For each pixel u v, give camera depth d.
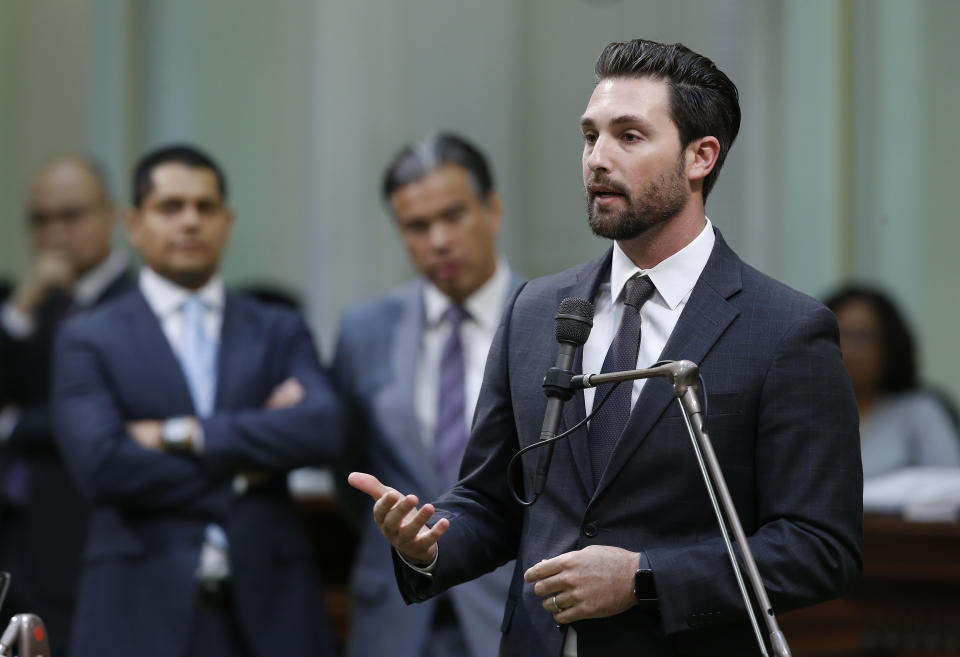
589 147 7.79
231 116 22.00
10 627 7.01
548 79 21.94
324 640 11.73
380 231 21.50
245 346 12.16
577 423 7.69
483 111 21.69
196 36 22.08
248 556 11.46
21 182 22.12
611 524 7.48
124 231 20.84
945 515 13.77
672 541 7.41
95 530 11.59
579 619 7.23
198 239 12.10
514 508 8.16
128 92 22.00
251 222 21.80
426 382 12.30
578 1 21.98
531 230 21.77
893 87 20.23
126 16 22.05
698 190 7.82
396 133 21.61
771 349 7.45
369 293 21.41
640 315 7.79
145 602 11.26
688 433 7.39
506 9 21.84
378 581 11.83
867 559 13.59
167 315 12.12
